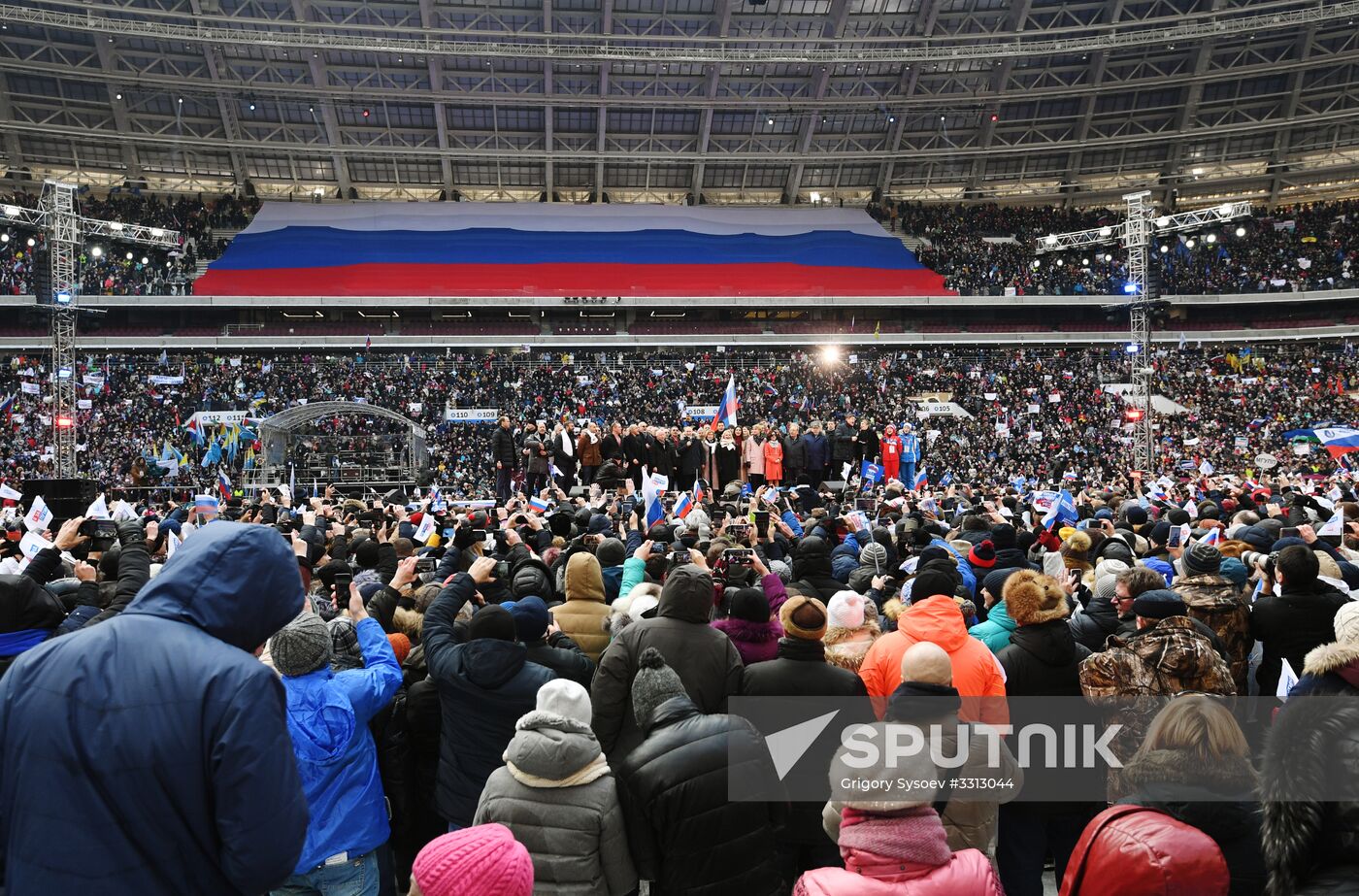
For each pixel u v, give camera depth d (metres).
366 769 4.44
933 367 55.34
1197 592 6.13
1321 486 23.61
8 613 4.25
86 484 15.95
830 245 67.00
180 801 2.39
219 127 61.12
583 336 59.75
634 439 20.47
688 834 3.64
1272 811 2.56
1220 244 64.38
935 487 26.47
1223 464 45.88
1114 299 62.50
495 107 61.59
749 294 62.62
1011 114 64.69
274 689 2.54
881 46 59.66
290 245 62.12
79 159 60.56
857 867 3.02
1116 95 63.38
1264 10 56.69
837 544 10.48
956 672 4.81
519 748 3.75
